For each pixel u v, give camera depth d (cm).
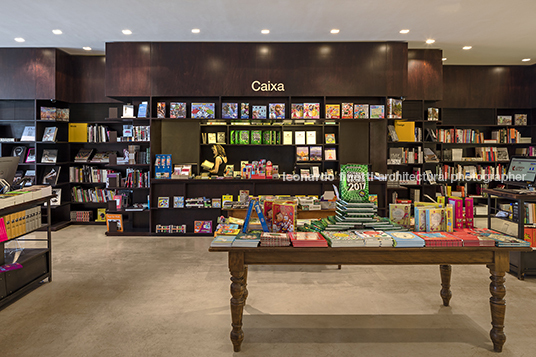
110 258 488
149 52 620
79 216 718
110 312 317
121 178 682
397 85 622
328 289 374
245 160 686
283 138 653
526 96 774
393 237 259
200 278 407
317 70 620
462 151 811
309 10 481
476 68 772
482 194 786
